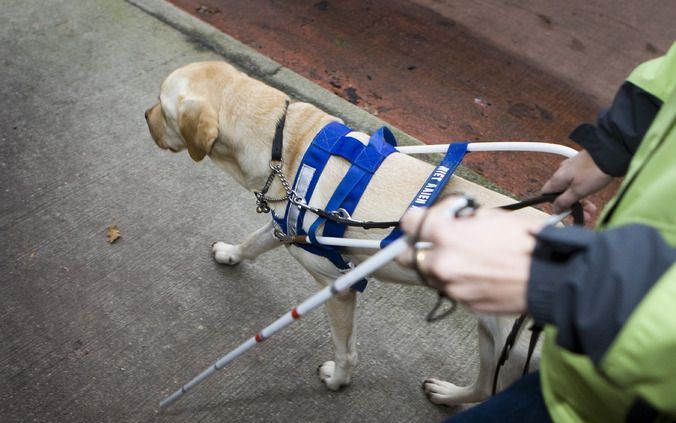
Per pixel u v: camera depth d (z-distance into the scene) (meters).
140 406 2.46
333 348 2.73
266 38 4.47
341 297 2.18
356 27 4.73
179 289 2.85
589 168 1.66
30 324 2.65
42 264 2.86
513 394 1.50
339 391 2.59
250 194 3.29
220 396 2.52
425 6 5.10
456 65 4.51
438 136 3.88
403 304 2.90
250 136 2.16
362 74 4.29
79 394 2.46
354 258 2.13
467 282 0.95
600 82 4.54
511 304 0.95
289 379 2.61
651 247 0.89
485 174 3.68
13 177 3.20
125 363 2.57
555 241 0.94
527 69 4.57
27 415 2.38
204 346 2.67
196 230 3.09
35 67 3.84
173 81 2.27
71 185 3.20
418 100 4.15
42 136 3.43
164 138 2.50
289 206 2.13
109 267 2.89
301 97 3.88
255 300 2.85
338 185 2.01
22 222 3.01
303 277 2.97
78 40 4.06
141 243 3.00
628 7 5.41
